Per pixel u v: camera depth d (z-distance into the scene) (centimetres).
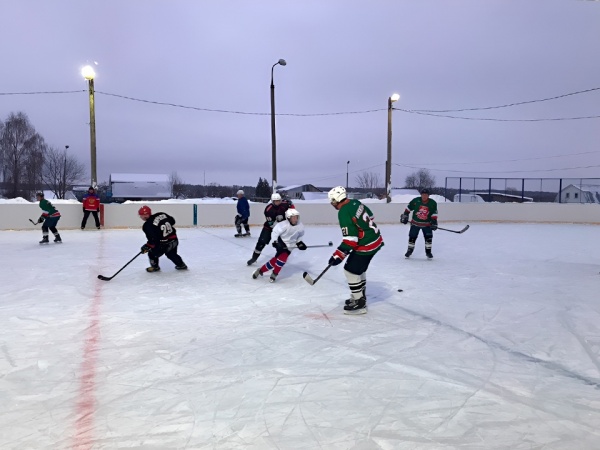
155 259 718
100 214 1502
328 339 400
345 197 467
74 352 363
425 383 307
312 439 237
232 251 983
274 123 1841
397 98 2017
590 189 2081
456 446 230
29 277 678
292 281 658
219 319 461
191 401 279
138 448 228
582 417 262
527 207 1977
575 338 405
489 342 394
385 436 240
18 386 300
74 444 232
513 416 262
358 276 479
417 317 473
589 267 797
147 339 397
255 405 274
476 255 946
